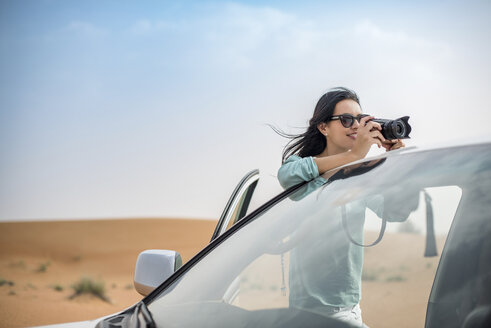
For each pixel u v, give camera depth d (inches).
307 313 62.9
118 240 1697.8
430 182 68.2
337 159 90.3
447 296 57.6
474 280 56.9
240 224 89.1
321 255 68.7
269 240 78.3
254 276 72.2
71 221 1940.2
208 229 1979.6
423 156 74.8
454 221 62.6
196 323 67.2
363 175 79.3
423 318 57.1
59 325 144.7
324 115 109.0
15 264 1168.8
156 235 1809.8
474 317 54.4
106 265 1305.4
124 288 901.2
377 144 88.9
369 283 62.7
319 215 76.4
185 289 77.2
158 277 88.3
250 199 129.2
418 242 63.6
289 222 79.7
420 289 59.2
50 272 1109.7
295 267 70.2
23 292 756.0
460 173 66.7
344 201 74.9
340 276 65.1
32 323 549.0
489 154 67.4
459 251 59.8
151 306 76.5
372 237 67.0
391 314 58.8
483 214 60.9
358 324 59.7
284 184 94.6
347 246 67.2
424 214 65.1
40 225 1860.2
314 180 88.4
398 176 73.0
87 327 132.9
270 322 63.2
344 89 110.7
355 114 107.8
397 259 62.9
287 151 120.0
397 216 66.8
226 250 82.8
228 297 70.5
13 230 1711.4
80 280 763.4
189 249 1633.9
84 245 1553.9
